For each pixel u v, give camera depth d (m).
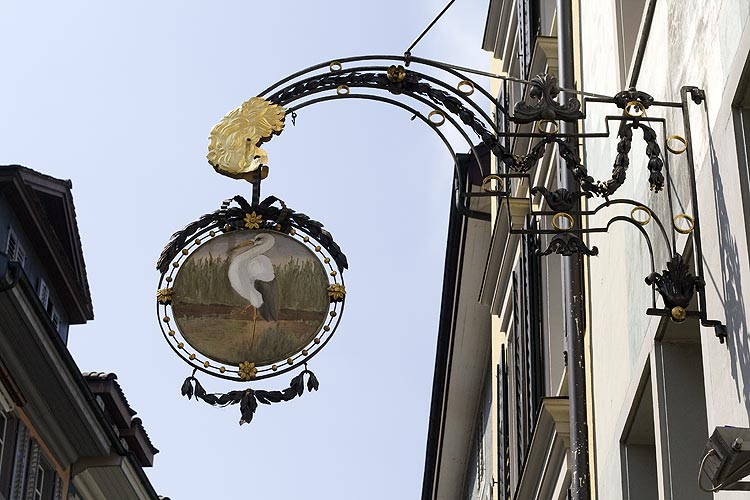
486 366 30.95
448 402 32.38
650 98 9.66
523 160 9.77
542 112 9.62
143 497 37.66
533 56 18.73
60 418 33.16
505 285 23.58
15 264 28.16
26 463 31.56
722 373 8.82
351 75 10.11
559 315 18.17
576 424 13.84
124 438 37.34
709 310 9.13
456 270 28.98
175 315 10.67
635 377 11.76
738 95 8.62
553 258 18.38
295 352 10.61
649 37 11.34
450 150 9.99
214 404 10.53
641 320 11.55
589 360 14.34
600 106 13.82
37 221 32.28
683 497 10.62
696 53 9.65
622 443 12.52
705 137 9.31
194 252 10.78
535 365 18.14
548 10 19.06
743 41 8.41
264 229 10.87
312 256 10.79
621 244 12.52
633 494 12.34
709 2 9.30
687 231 9.41
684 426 10.80
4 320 29.38
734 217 8.59
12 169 30.86
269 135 10.04
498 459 24.31
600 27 14.04
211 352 10.60
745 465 7.58
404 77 10.00
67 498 34.88
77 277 35.44
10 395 30.80
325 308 10.70
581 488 13.59
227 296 10.72
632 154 12.09
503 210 21.22
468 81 9.95
